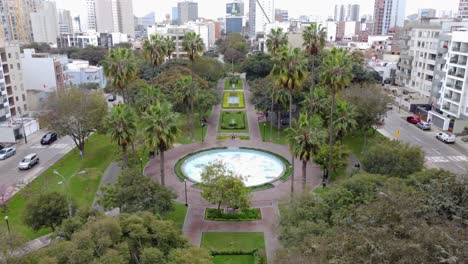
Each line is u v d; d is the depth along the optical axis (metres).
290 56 48.09
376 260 19.33
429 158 62.09
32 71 96.62
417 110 90.06
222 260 35.88
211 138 75.12
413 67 103.50
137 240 25.41
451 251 18.33
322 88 69.25
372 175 38.75
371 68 112.44
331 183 52.31
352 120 54.50
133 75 60.88
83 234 23.11
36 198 36.53
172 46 97.56
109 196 37.88
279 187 52.59
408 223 22.45
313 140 42.56
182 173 57.19
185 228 42.09
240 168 60.56
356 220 27.56
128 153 56.19
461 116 76.69
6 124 73.94
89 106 62.06
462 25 91.62
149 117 43.78
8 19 179.75
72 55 152.38
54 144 71.56
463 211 26.17
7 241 24.50
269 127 82.31
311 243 25.12
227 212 45.38
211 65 105.38
